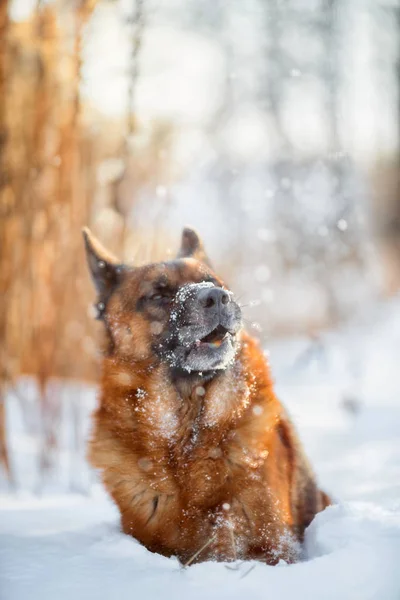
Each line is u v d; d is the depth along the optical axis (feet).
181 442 18.74
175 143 41.50
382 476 28.55
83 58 29.96
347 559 14.62
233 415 18.62
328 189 50.75
